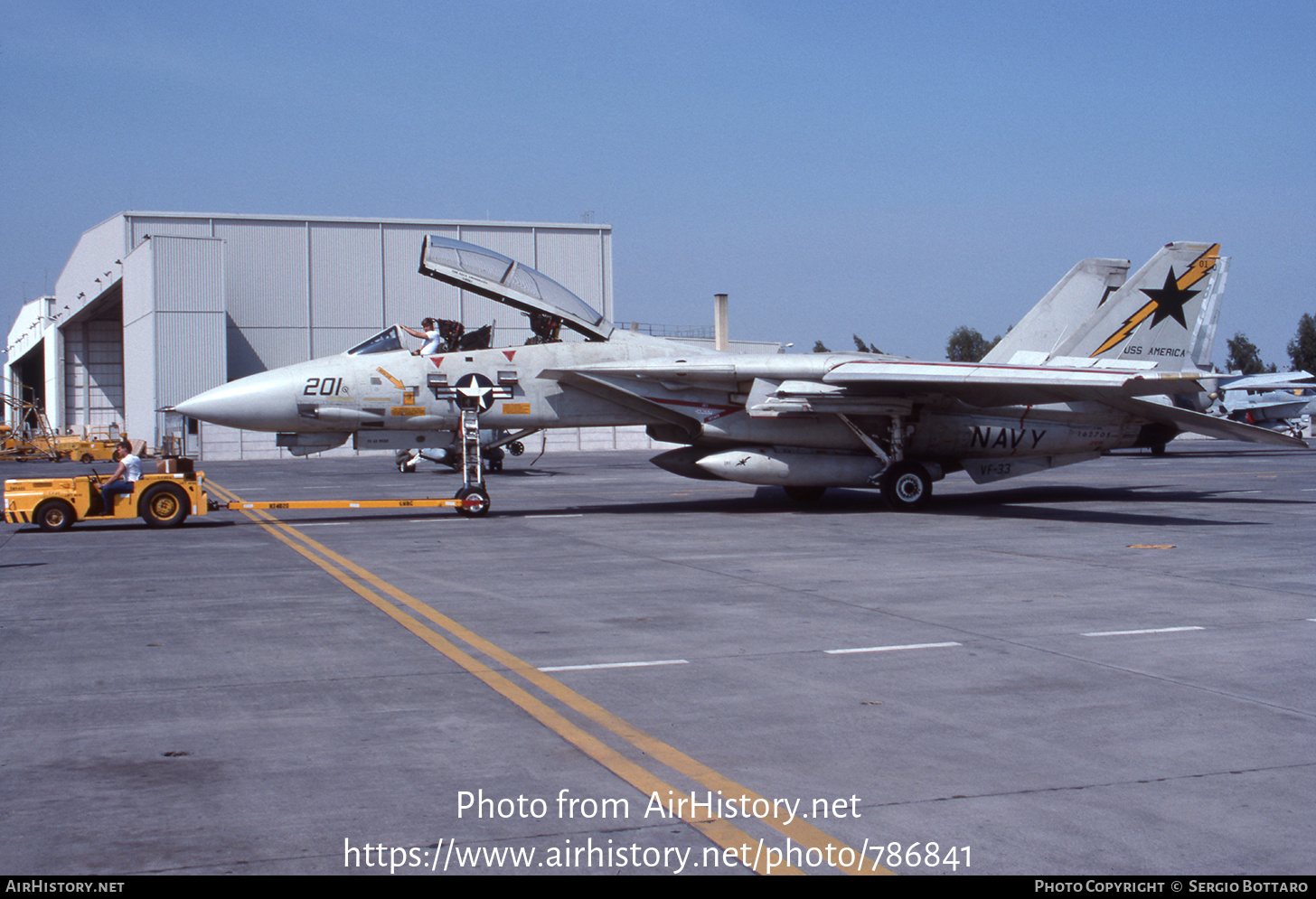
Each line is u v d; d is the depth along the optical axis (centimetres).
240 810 446
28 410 6656
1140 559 1220
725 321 3058
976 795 461
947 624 838
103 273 6347
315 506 1639
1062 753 517
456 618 878
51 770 497
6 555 1334
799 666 699
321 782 480
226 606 941
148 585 1073
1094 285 2156
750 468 1811
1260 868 388
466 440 1794
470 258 1809
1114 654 731
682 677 671
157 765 503
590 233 6338
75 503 1644
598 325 1878
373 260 5975
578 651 749
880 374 1700
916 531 1531
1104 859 396
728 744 532
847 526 1614
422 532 1579
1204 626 827
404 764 504
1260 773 488
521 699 618
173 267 5300
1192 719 574
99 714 591
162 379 5294
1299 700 612
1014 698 617
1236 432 1883
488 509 1817
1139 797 458
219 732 557
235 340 5744
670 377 1788
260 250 5797
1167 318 2105
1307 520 1664
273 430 1756
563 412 1830
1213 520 1684
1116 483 2561
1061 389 1720
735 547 1363
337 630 830
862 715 584
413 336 1825
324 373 1734
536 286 1844
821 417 1858
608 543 1414
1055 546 1352
